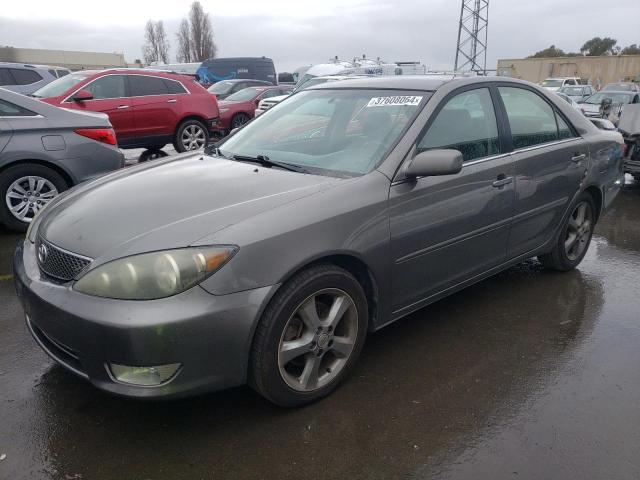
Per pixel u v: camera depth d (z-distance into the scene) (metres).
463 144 3.32
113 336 2.20
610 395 2.85
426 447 2.46
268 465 2.34
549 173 3.89
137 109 9.84
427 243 3.07
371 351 3.27
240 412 2.68
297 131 3.56
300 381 2.65
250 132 3.83
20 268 2.71
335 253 2.60
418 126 3.10
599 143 4.41
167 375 2.28
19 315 3.69
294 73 25.61
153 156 11.26
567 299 4.06
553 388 2.91
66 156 5.52
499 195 3.48
